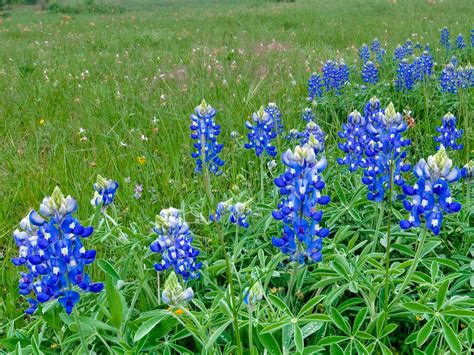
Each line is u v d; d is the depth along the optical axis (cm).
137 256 54
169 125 100
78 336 44
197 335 43
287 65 145
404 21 230
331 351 41
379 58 140
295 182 42
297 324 41
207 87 124
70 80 143
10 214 73
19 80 144
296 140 83
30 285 45
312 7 325
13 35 255
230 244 61
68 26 284
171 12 357
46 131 103
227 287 50
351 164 62
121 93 126
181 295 40
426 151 80
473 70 103
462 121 90
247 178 81
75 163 86
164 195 76
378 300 49
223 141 93
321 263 51
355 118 61
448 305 41
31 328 46
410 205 40
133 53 184
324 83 110
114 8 396
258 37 210
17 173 84
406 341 43
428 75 112
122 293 50
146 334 43
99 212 52
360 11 283
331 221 58
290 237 43
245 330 44
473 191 62
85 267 57
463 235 58
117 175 80
